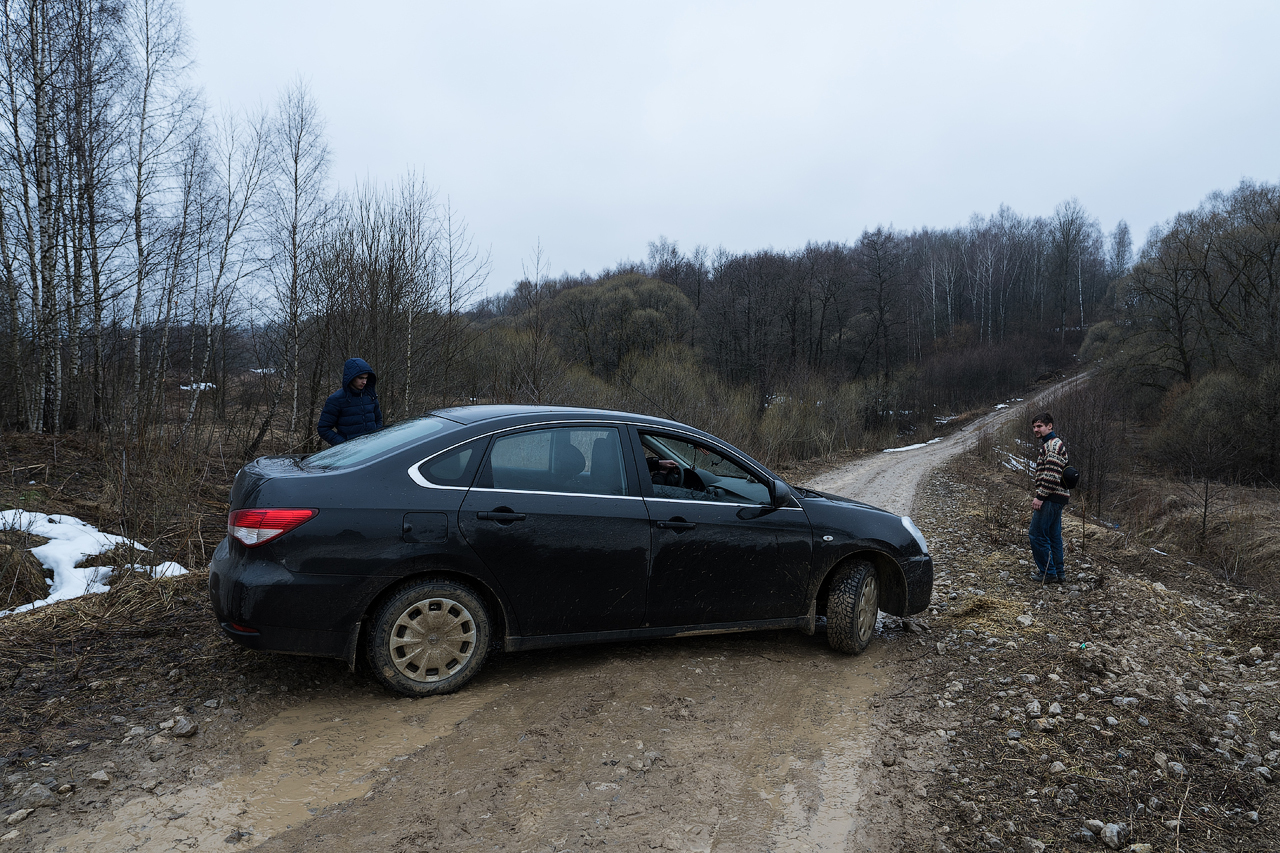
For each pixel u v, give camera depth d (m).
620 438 4.16
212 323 13.12
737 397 25.33
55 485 7.13
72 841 2.40
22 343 11.24
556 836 2.60
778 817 2.82
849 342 65.31
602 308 49.44
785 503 4.47
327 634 3.35
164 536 6.23
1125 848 2.74
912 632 5.32
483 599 3.78
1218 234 39.47
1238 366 33.84
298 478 3.42
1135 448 31.61
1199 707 4.15
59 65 11.88
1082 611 6.16
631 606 4.03
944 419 66.31
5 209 12.00
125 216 12.73
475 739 3.27
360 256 11.59
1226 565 11.41
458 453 3.71
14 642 3.97
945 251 107.62
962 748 3.50
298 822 2.61
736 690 4.03
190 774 2.86
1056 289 103.56
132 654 3.95
